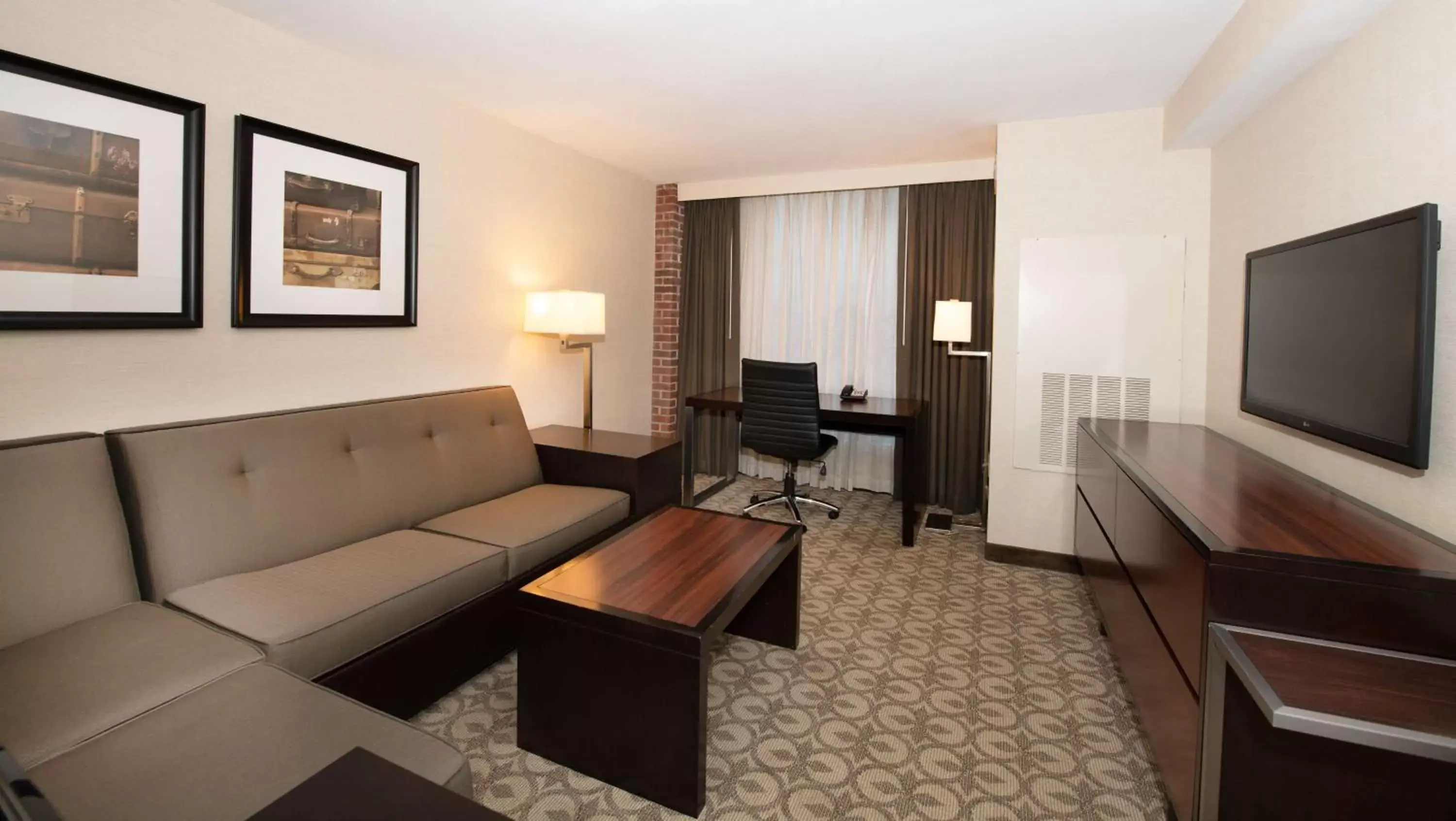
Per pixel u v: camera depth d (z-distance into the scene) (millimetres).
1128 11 2242
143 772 1172
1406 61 1672
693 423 4633
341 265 2771
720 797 1763
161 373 2225
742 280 5137
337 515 2393
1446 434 1509
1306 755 1283
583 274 4293
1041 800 1769
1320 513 1619
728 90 3070
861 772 1872
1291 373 2082
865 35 2471
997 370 3510
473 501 2953
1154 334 3207
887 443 4941
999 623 2832
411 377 3131
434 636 2078
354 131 2793
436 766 1239
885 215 4727
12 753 1151
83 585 1751
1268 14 1989
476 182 3420
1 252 1847
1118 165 3230
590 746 1820
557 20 2396
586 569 2113
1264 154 2504
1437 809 1219
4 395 1884
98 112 2016
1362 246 1702
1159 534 1739
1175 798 1539
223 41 2332
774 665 2461
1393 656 1249
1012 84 2908
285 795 969
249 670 1527
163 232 2184
